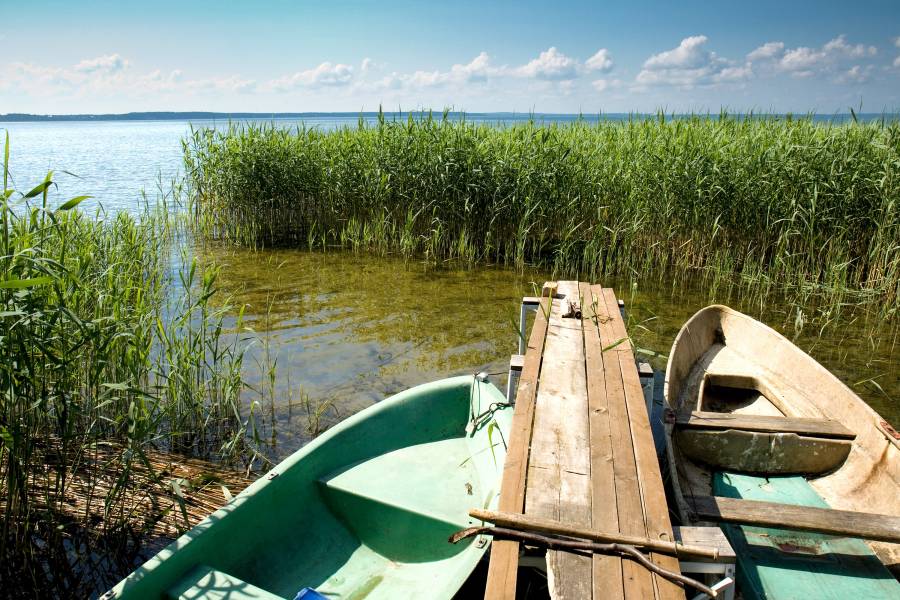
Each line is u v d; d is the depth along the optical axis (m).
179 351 4.73
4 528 3.08
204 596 2.41
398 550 3.23
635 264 9.46
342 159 10.52
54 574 3.18
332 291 8.22
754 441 3.86
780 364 4.92
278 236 11.34
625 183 9.24
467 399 4.36
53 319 3.15
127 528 3.50
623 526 2.35
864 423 3.81
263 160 10.53
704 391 4.78
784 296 8.23
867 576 2.85
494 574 2.15
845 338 6.80
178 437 4.44
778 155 8.46
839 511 2.91
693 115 10.54
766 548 3.05
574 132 11.33
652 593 2.05
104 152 33.03
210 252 10.19
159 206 12.23
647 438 2.99
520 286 8.56
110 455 4.21
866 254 8.38
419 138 10.05
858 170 7.88
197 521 3.62
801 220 8.35
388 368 5.83
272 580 2.96
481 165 9.71
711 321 5.69
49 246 4.71
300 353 6.15
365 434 3.81
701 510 2.92
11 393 3.05
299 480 3.33
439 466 3.73
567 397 3.46
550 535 2.35
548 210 9.64
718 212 8.75
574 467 2.75
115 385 3.31
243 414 4.91
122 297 4.58
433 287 8.48
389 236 10.66
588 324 4.80
